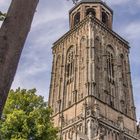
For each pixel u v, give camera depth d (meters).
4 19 8.12
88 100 64.69
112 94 72.50
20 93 30.30
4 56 7.60
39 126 27.08
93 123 59.41
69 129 63.75
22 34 8.09
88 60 73.50
